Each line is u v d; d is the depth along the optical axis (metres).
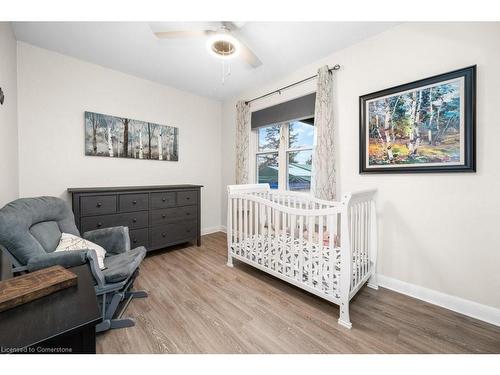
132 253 1.79
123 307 1.67
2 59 1.70
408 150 1.82
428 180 1.75
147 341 1.32
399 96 1.86
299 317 1.57
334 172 2.28
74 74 2.46
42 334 0.63
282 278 1.90
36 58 2.22
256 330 1.43
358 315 1.60
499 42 1.44
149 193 2.62
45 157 2.30
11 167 1.90
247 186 2.63
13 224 1.26
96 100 2.62
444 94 1.64
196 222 3.11
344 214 1.49
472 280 1.58
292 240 1.83
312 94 2.57
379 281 2.04
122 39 2.10
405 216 1.88
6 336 0.62
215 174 3.93
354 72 2.16
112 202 2.34
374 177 2.05
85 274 1.04
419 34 1.77
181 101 3.41
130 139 2.89
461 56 1.58
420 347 1.29
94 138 2.59
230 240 2.47
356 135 2.17
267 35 2.02
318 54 2.35
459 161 1.58
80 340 0.71
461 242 1.62
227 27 1.85
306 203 2.37
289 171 3.07
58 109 2.37
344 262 1.49
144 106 3.01
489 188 1.50
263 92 3.16
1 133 1.65
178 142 3.39
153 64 2.60
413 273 1.85
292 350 1.26
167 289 1.95
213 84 3.18
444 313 1.62
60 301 0.80
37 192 2.27
